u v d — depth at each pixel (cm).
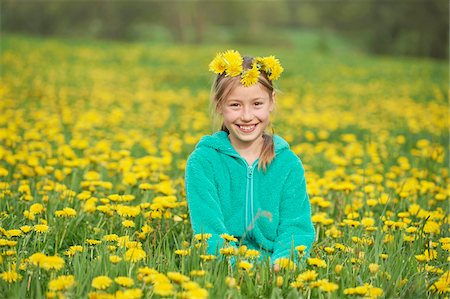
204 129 980
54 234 391
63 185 486
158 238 399
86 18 5528
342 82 1888
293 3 7275
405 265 341
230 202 366
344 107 1372
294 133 954
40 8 5447
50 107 1140
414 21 4741
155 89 1608
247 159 368
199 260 324
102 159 595
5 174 520
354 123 1098
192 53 2716
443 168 681
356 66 2361
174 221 432
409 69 2291
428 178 620
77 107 1193
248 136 357
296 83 1806
